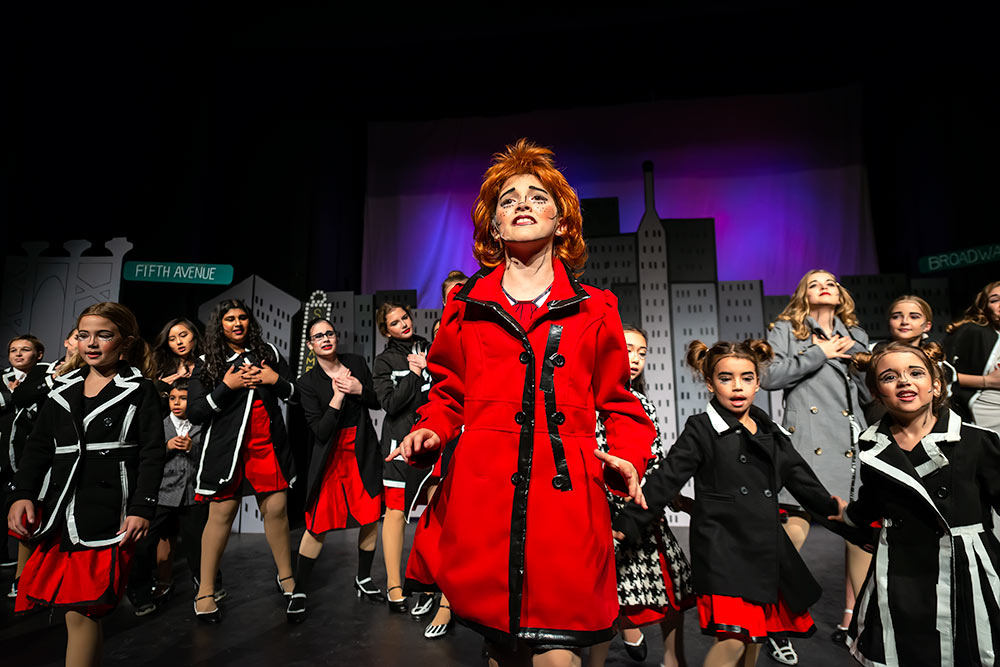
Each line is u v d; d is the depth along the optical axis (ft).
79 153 16.72
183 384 10.36
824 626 7.92
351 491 9.20
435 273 20.93
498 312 3.57
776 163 19.85
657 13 18.69
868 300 16.79
